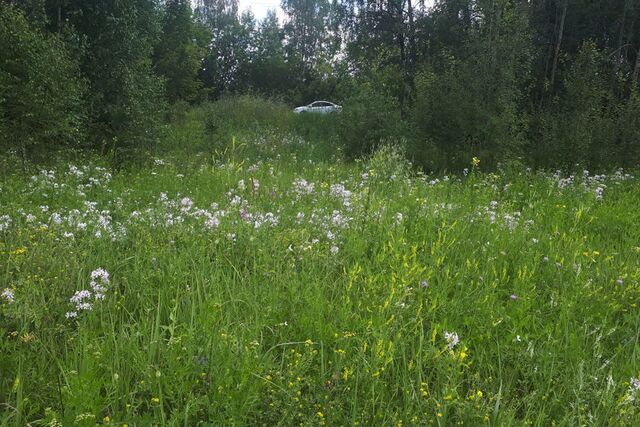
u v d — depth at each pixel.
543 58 20.55
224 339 3.12
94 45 11.98
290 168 11.24
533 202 8.68
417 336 3.71
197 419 2.78
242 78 60.97
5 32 9.44
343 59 23.53
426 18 21.88
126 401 2.75
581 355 3.55
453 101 13.58
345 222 5.95
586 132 13.61
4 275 3.97
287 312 3.79
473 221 6.49
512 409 2.98
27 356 3.03
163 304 3.81
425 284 4.33
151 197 7.68
